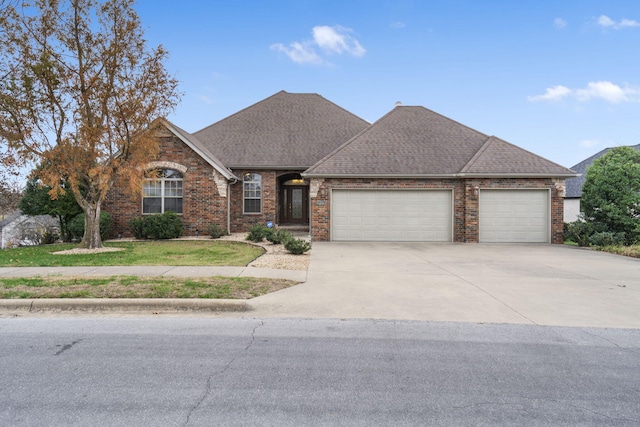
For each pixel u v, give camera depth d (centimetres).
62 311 638
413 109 2175
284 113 2384
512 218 1689
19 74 1234
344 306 663
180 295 679
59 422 314
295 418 322
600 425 315
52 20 1246
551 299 711
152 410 333
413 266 1037
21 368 418
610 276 916
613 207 1491
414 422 317
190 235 1795
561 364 438
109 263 1043
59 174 1277
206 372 411
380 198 1717
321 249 1409
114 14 1269
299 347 485
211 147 2098
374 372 413
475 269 998
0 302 639
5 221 2373
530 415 329
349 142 1873
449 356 459
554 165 1695
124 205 1791
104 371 412
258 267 985
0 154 1248
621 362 444
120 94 1283
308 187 2202
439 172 1692
